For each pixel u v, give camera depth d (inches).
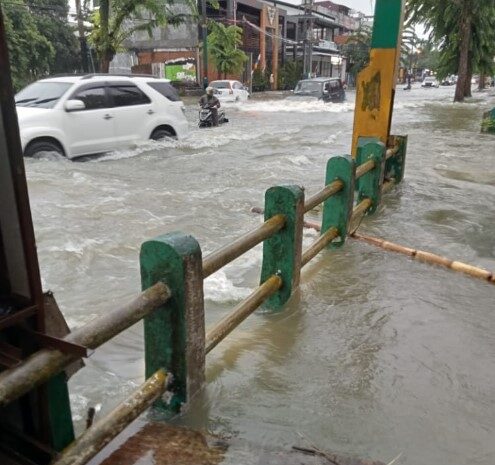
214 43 1295.5
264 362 117.3
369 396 104.9
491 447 90.8
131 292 161.2
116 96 395.5
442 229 223.3
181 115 451.2
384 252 190.2
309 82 1015.0
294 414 99.0
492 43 1148.5
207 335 107.5
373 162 233.3
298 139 516.4
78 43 1138.0
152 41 1284.4
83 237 208.8
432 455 88.7
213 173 344.8
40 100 363.3
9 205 63.3
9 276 67.1
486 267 180.4
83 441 74.8
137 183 309.0
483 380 111.1
